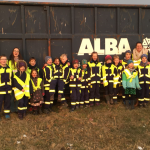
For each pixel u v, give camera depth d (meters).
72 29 4.75
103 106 4.86
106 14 4.89
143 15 5.02
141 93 4.66
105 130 3.51
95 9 4.78
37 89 4.25
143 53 4.96
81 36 4.82
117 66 4.87
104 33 4.92
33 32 4.66
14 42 4.63
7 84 3.97
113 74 4.76
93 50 4.89
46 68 4.37
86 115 4.28
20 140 3.12
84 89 4.84
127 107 4.66
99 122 3.90
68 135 3.30
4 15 4.51
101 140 3.10
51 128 3.62
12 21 4.55
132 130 3.50
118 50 5.00
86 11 4.80
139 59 4.91
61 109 4.72
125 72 4.50
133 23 5.02
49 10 4.66
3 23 4.52
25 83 4.05
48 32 4.68
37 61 4.77
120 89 5.18
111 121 3.94
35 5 4.58
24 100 4.13
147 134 3.33
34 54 4.74
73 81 4.55
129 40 5.02
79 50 4.84
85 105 4.98
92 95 4.85
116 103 4.98
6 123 3.83
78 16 4.79
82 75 4.73
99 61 4.95
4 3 4.42
